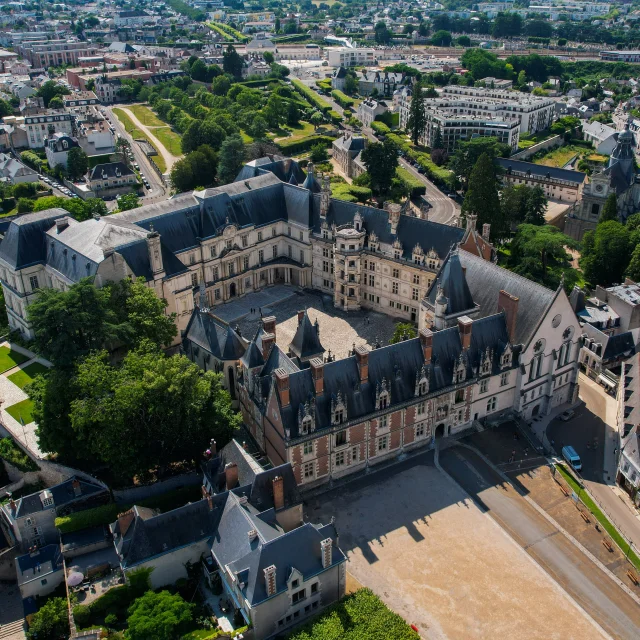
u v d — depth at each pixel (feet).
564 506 458.91
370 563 411.75
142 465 447.01
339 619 359.66
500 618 379.55
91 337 501.97
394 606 385.09
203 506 395.75
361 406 464.65
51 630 387.75
